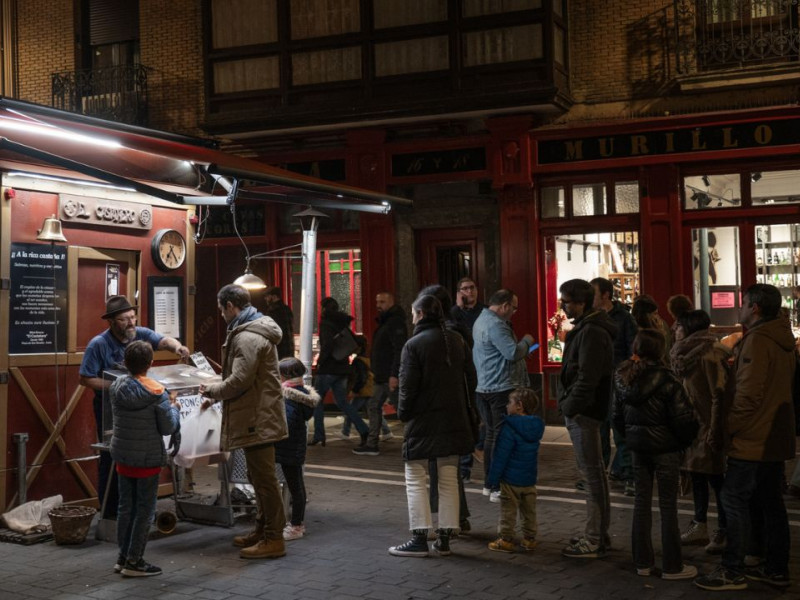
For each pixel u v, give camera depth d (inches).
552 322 537.3
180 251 350.0
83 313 320.5
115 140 281.0
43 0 658.8
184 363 332.8
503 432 259.4
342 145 580.1
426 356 253.8
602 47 526.9
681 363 260.2
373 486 362.3
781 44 484.7
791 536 272.4
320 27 558.3
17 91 666.2
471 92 518.3
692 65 504.7
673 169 507.8
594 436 252.8
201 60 611.2
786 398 221.3
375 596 222.4
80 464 314.5
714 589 222.4
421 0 534.9
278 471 299.4
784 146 484.7
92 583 237.3
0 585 235.8
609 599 217.5
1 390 292.0
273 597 223.3
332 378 456.8
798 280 491.8
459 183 561.3
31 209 302.0
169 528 287.1
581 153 522.6
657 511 304.7
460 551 262.4
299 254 607.8
